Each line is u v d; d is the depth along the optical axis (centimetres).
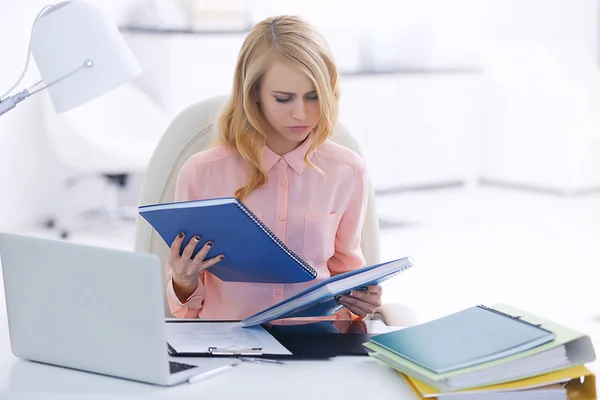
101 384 141
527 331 146
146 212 157
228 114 195
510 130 776
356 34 738
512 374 140
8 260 149
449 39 778
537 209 692
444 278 497
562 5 840
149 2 631
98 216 619
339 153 201
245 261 168
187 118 218
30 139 569
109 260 139
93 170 555
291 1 711
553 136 750
